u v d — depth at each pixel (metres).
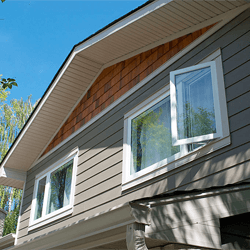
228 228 3.39
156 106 5.27
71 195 6.47
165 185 4.52
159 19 4.78
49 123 7.68
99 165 6.05
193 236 2.95
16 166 8.50
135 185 5.03
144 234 2.80
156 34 5.19
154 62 5.55
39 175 8.00
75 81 6.93
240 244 3.27
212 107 4.21
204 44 4.70
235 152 3.79
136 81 5.85
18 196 18.97
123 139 5.66
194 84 4.51
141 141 5.34
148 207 2.88
